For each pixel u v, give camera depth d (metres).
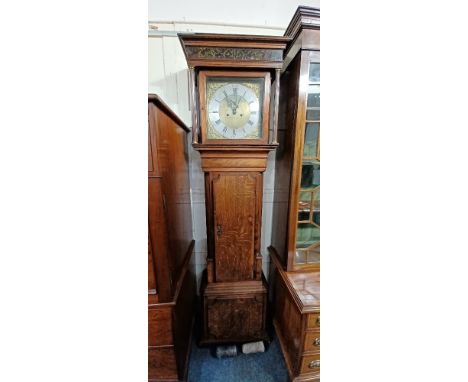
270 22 1.24
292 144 1.01
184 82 1.26
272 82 0.99
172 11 1.19
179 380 0.94
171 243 0.89
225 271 1.16
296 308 1.00
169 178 0.88
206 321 1.19
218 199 1.07
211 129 0.98
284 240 1.16
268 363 1.19
